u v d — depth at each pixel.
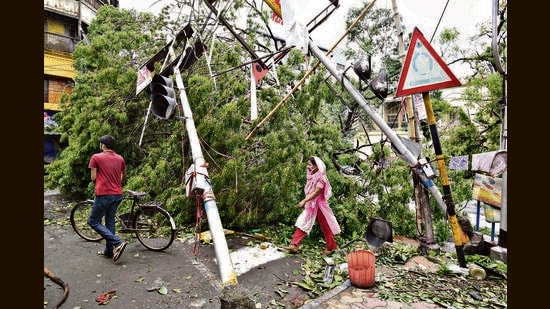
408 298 3.71
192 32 6.53
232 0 6.30
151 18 8.96
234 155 5.96
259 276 4.29
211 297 3.71
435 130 4.61
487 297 3.81
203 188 4.09
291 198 6.15
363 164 6.57
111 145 4.62
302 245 5.53
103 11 8.93
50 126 16.08
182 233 5.87
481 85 6.62
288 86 7.05
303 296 3.82
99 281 3.97
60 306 3.38
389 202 6.32
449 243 6.32
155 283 3.96
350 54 9.59
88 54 7.55
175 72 6.01
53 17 16.80
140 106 8.06
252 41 7.54
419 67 4.43
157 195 6.78
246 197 6.19
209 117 6.10
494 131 6.60
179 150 6.58
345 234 6.07
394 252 5.10
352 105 7.45
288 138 6.16
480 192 5.43
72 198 9.19
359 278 3.93
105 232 4.48
